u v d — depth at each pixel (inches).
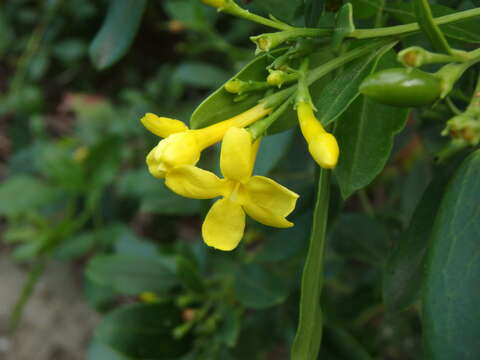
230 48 6.8
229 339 5.2
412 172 5.3
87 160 7.5
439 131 4.9
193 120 2.8
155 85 8.4
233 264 5.6
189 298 5.4
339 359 4.7
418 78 2.4
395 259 3.5
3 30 10.2
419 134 5.0
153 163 2.8
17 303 7.8
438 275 2.6
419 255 3.4
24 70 9.5
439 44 2.5
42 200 7.7
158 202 5.9
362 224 5.2
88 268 5.6
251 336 5.5
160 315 5.4
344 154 3.0
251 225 4.7
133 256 5.7
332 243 5.3
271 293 5.0
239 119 2.8
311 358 2.8
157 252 6.6
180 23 7.1
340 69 3.0
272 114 2.8
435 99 2.5
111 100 10.5
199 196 2.8
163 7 9.7
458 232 2.7
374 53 2.9
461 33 3.1
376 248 5.2
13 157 8.8
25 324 8.3
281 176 5.4
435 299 2.6
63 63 10.4
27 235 7.9
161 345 5.4
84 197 8.1
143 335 5.3
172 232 8.7
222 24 7.9
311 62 3.0
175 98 8.4
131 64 10.5
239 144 2.7
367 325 6.4
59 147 8.8
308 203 4.6
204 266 6.2
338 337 4.7
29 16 10.1
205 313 5.6
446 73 2.5
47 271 8.8
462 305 2.6
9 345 8.1
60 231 7.5
